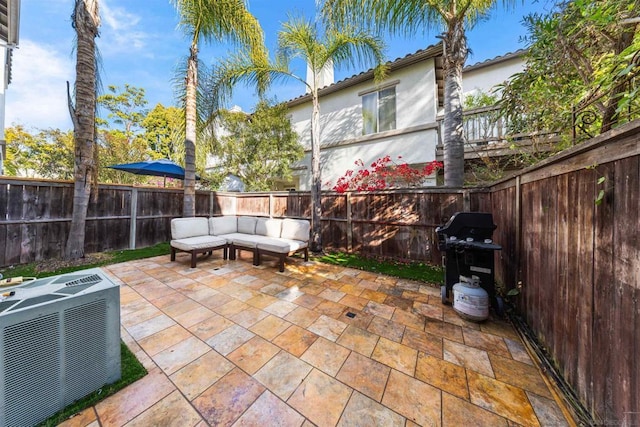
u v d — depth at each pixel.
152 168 6.49
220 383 1.68
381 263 4.68
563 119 2.70
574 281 1.58
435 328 2.41
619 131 1.11
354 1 3.76
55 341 1.41
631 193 1.12
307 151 8.85
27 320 1.30
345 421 1.41
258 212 7.14
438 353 2.03
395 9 3.72
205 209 7.02
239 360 1.92
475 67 7.54
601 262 1.33
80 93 4.09
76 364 1.49
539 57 2.63
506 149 4.57
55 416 1.39
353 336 2.27
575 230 1.59
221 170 9.27
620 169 1.19
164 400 1.53
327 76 8.09
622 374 1.16
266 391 1.62
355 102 7.74
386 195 4.99
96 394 1.54
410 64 6.60
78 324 1.50
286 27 4.90
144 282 3.55
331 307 2.84
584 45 2.35
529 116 3.08
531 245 2.28
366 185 5.87
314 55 5.08
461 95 4.16
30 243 4.12
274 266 4.46
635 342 1.08
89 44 4.08
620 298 1.18
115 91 15.24
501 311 2.62
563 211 1.74
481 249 2.61
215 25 5.16
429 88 6.40
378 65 5.28
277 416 1.44
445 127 4.31
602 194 1.23
